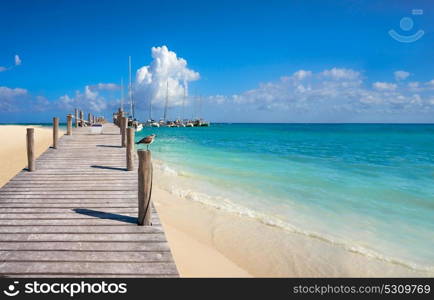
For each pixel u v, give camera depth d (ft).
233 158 61.16
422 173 47.09
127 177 24.16
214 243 18.92
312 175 43.27
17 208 17.12
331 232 21.52
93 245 12.84
